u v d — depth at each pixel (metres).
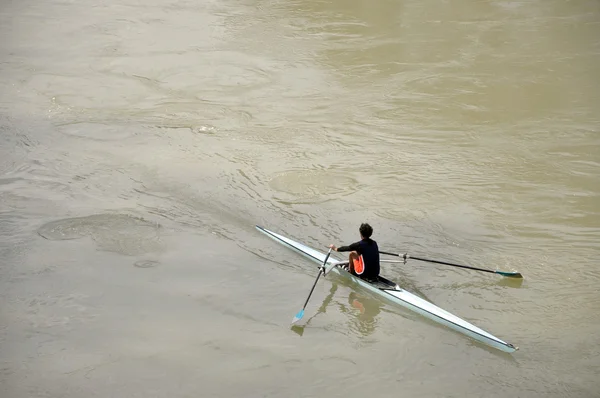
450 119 33.16
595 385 15.47
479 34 45.72
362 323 18.17
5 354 16.50
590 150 29.44
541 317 18.09
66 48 43.47
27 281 19.75
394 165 28.20
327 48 43.38
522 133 31.38
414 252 21.50
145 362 16.34
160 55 42.25
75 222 23.33
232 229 23.12
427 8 51.59
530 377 15.82
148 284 19.75
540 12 50.28
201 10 51.16
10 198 25.02
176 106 34.97
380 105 34.91
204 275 20.34
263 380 15.82
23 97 35.91
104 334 17.42
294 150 29.72
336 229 23.09
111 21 48.66
